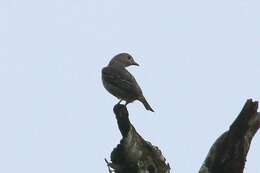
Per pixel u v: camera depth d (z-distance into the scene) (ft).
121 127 36.81
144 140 37.01
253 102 33.99
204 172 34.76
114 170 36.45
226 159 34.55
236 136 34.40
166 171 36.60
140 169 36.06
